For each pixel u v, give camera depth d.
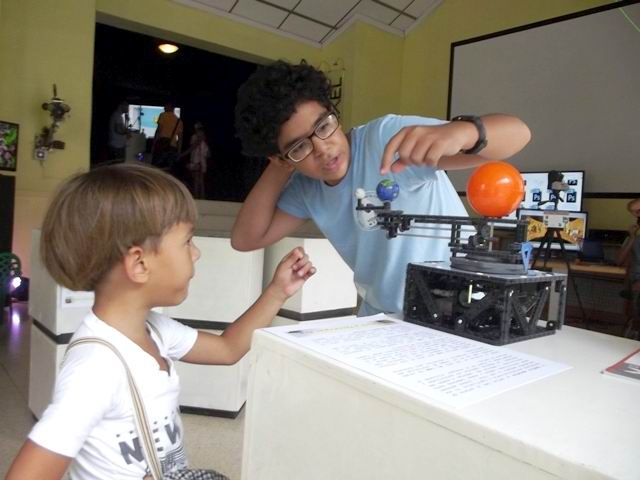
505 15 4.11
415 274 0.65
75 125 3.58
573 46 3.73
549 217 3.23
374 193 0.84
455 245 0.66
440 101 4.54
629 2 3.46
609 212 3.58
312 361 0.48
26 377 2.16
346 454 0.45
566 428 0.35
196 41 4.13
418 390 0.41
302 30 4.51
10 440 1.59
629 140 3.49
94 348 0.58
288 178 0.96
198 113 5.34
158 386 0.63
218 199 5.04
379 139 0.83
